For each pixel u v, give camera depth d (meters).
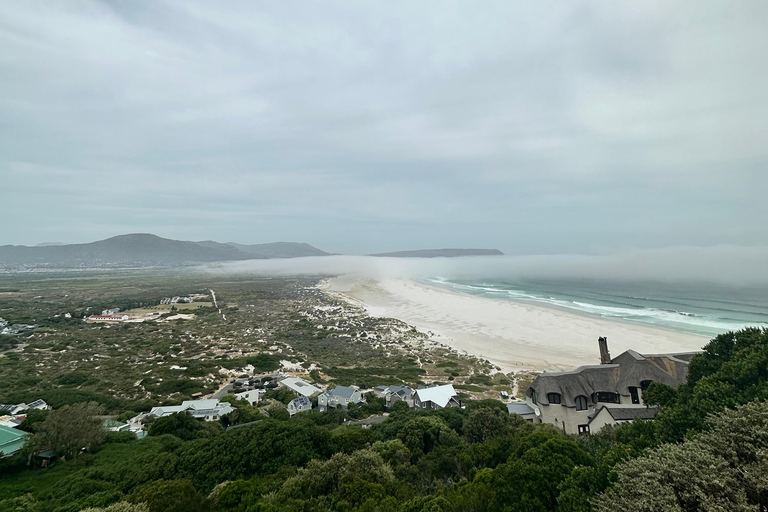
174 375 90.56
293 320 166.12
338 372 92.44
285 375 91.12
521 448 30.09
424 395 63.81
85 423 47.94
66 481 38.19
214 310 196.38
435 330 133.50
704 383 30.19
